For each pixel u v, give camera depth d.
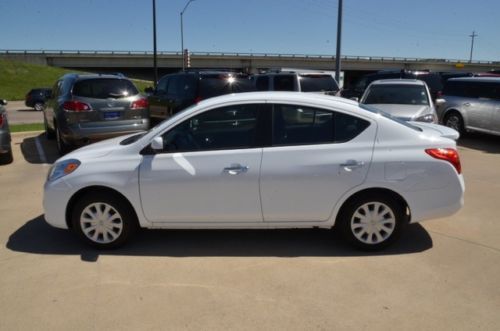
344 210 4.48
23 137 12.64
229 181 4.41
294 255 4.51
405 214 4.58
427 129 4.84
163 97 12.77
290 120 4.46
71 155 4.80
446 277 4.03
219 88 11.36
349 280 3.99
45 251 4.68
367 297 3.70
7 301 3.71
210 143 4.51
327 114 4.45
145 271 4.21
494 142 11.91
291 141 4.44
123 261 4.43
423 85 11.02
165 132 4.56
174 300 3.69
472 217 5.57
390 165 4.34
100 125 9.27
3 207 6.11
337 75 17.77
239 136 4.49
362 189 4.39
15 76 58.38
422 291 3.79
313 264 4.31
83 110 9.11
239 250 4.65
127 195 4.51
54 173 4.70
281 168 4.37
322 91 13.26
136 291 3.85
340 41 17.50
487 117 11.71
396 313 3.47
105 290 3.87
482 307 3.54
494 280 3.97
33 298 3.75
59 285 3.96
